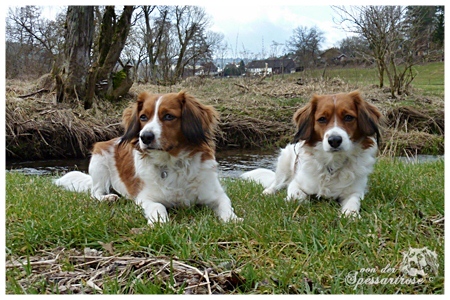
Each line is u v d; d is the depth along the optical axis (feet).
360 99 5.02
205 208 4.75
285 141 13.85
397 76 15.84
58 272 3.36
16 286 3.10
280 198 5.10
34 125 12.15
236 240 3.80
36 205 4.64
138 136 4.78
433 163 7.47
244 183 6.57
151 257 3.50
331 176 5.07
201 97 16.37
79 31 13.64
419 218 4.28
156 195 4.79
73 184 6.05
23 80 18.39
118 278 3.25
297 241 3.76
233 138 13.91
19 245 3.77
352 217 4.22
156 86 18.81
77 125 12.55
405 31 15.35
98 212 4.40
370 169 5.18
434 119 13.74
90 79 13.64
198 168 4.77
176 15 22.62
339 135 4.72
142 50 22.97
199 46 23.20
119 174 5.46
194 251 3.57
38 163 11.73
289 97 16.76
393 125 13.76
